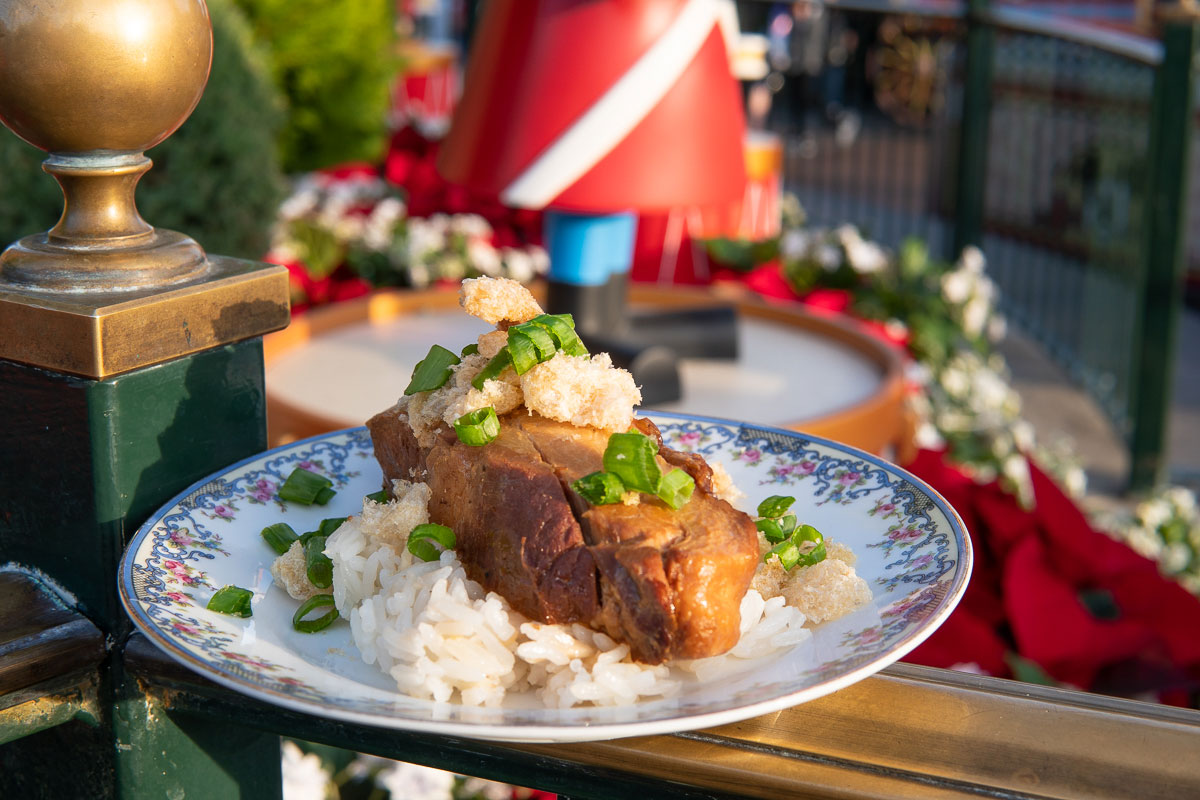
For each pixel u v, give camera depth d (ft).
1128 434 9.15
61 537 2.68
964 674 2.46
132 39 2.55
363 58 8.48
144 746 2.68
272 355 4.74
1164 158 8.26
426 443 2.72
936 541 2.63
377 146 8.84
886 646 2.39
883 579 2.60
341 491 2.88
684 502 2.49
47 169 2.65
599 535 2.47
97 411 2.62
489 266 7.11
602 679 2.39
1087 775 2.32
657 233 6.83
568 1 3.86
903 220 15.97
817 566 2.56
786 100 16.22
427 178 7.89
